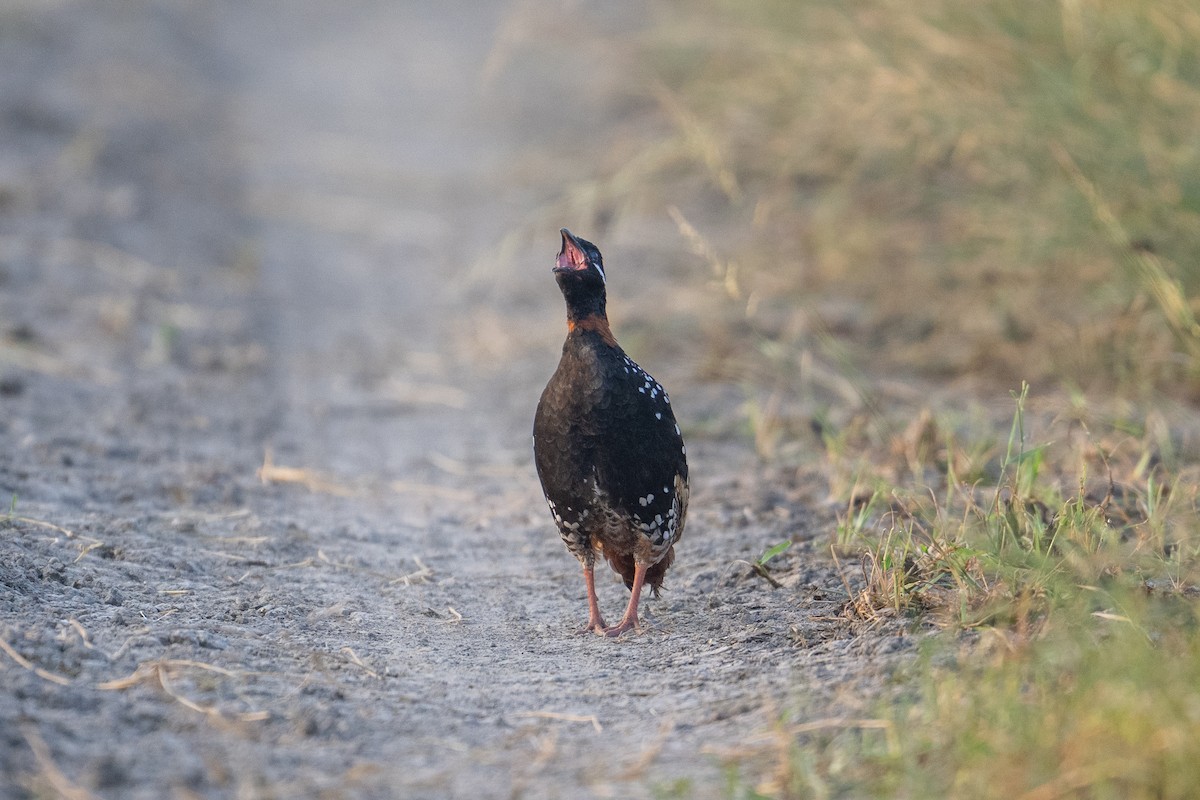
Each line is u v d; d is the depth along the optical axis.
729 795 7.44
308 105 37.75
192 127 33.78
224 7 49.94
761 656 9.91
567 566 12.88
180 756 7.96
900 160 22.52
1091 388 16.39
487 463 16.05
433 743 8.48
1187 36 16.70
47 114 31.08
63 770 7.63
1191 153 16.17
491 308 22.72
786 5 23.66
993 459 14.46
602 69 35.81
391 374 19.53
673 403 17.52
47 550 11.53
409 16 50.94
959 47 18.92
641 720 8.91
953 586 10.63
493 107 36.56
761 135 25.19
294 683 9.27
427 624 11.12
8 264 22.11
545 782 7.88
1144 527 11.31
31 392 17.00
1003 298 18.77
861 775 7.63
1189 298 16.02
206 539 12.66
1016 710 7.59
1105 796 6.96
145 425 16.31
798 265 22.36
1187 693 7.49
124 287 22.00
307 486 14.88
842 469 14.27
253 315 21.81
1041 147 18.08
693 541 13.14
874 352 18.83
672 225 25.39
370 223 27.59
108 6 44.06
